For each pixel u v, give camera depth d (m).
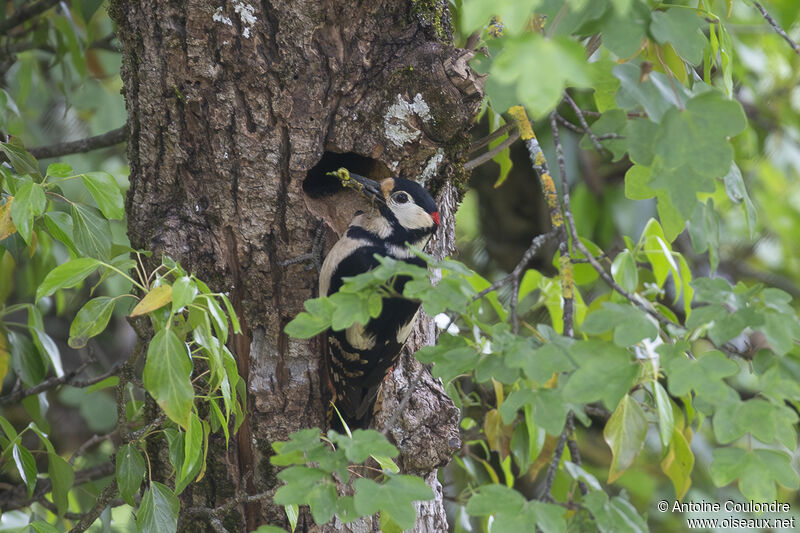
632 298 5.12
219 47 6.95
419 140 7.31
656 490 12.45
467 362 5.19
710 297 4.91
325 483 4.89
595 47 6.90
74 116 13.20
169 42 6.95
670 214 6.12
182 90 7.00
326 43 7.17
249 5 6.97
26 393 8.05
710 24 6.52
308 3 7.04
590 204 12.67
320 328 5.16
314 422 7.28
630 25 4.84
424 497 4.84
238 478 7.14
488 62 4.96
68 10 10.12
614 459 6.45
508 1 3.62
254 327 7.18
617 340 4.77
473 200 15.00
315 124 7.16
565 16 4.73
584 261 5.52
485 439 9.39
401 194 7.46
